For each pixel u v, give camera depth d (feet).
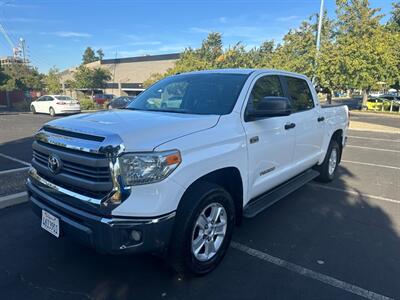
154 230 8.42
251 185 11.98
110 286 9.79
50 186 9.57
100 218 8.29
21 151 29.17
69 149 8.94
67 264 10.92
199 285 9.91
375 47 65.67
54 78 166.40
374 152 33.58
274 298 9.37
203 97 12.34
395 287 9.96
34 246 12.06
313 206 16.83
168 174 8.46
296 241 12.88
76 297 9.29
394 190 19.90
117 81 191.01
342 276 10.52
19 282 9.92
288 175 14.88
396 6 111.65
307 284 10.05
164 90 13.85
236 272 10.64
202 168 9.39
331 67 62.28
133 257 11.39
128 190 8.13
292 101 15.29
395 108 107.04
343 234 13.58
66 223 9.09
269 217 15.29
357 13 91.81
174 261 9.43
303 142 15.84
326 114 18.62
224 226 10.75
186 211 9.21
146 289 9.68
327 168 20.17
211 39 123.85
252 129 11.62
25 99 115.65
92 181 8.40
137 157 8.16
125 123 9.37
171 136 8.93
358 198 18.22
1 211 15.29
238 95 11.84
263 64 83.61
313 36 82.38
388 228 14.24
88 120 9.89
